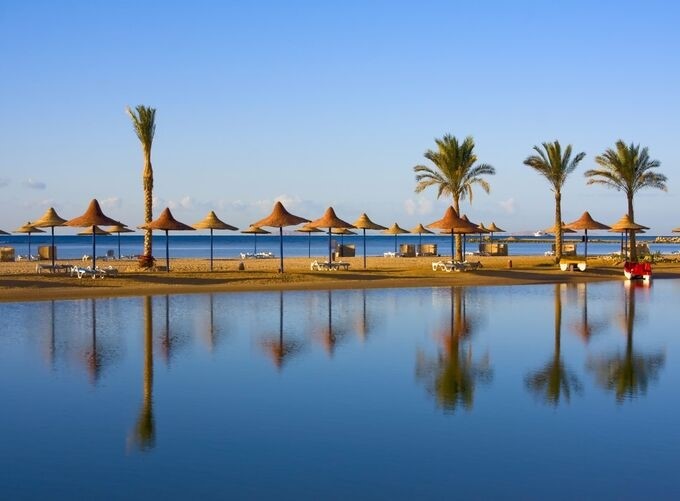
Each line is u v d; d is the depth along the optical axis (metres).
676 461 7.39
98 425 8.75
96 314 20.19
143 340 15.49
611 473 7.04
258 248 111.25
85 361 13.02
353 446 7.91
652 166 44.09
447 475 6.99
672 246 130.50
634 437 8.20
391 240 192.50
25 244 122.00
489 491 6.58
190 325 17.94
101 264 43.78
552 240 155.38
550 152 41.41
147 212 34.75
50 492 6.56
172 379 11.46
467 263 38.25
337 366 12.59
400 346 14.80
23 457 7.54
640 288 30.92
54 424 8.80
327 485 6.74
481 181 39.84
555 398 10.11
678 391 10.54
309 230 44.09
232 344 15.01
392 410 9.45
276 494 6.52
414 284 31.59
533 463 7.33
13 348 14.40
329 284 30.80
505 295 27.08
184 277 30.66
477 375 11.78
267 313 20.69
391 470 7.13
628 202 44.78
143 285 28.50
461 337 16.11
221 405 9.76
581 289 30.25
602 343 15.22
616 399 10.05
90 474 7.02
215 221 33.97
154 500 6.38
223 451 7.73
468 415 9.21
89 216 30.42
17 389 10.73
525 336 16.22
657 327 17.78
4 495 6.48
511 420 8.95
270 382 11.24
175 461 7.40
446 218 36.94
